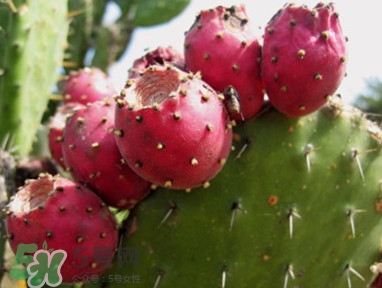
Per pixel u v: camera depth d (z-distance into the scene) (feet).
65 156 0.93
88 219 0.85
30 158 1.23
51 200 0.84
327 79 0.88
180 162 0.79
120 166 0.89
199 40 0.90
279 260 0.96
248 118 0.95
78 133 0.91
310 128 0.98
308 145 0.97
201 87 0.80
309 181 0.97
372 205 1.02
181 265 0.93
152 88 0.81
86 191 0.87
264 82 0.91
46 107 1.53
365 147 1.01
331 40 0.87
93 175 0.90
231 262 0.94
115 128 0.81
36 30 1.40
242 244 0.94
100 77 1.32
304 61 0.87
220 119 0.81
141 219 0.94
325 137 0.98
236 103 0.87
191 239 0.93
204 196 0.93
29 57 1.38
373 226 1.02
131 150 0.80
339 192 0.99
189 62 0.91
